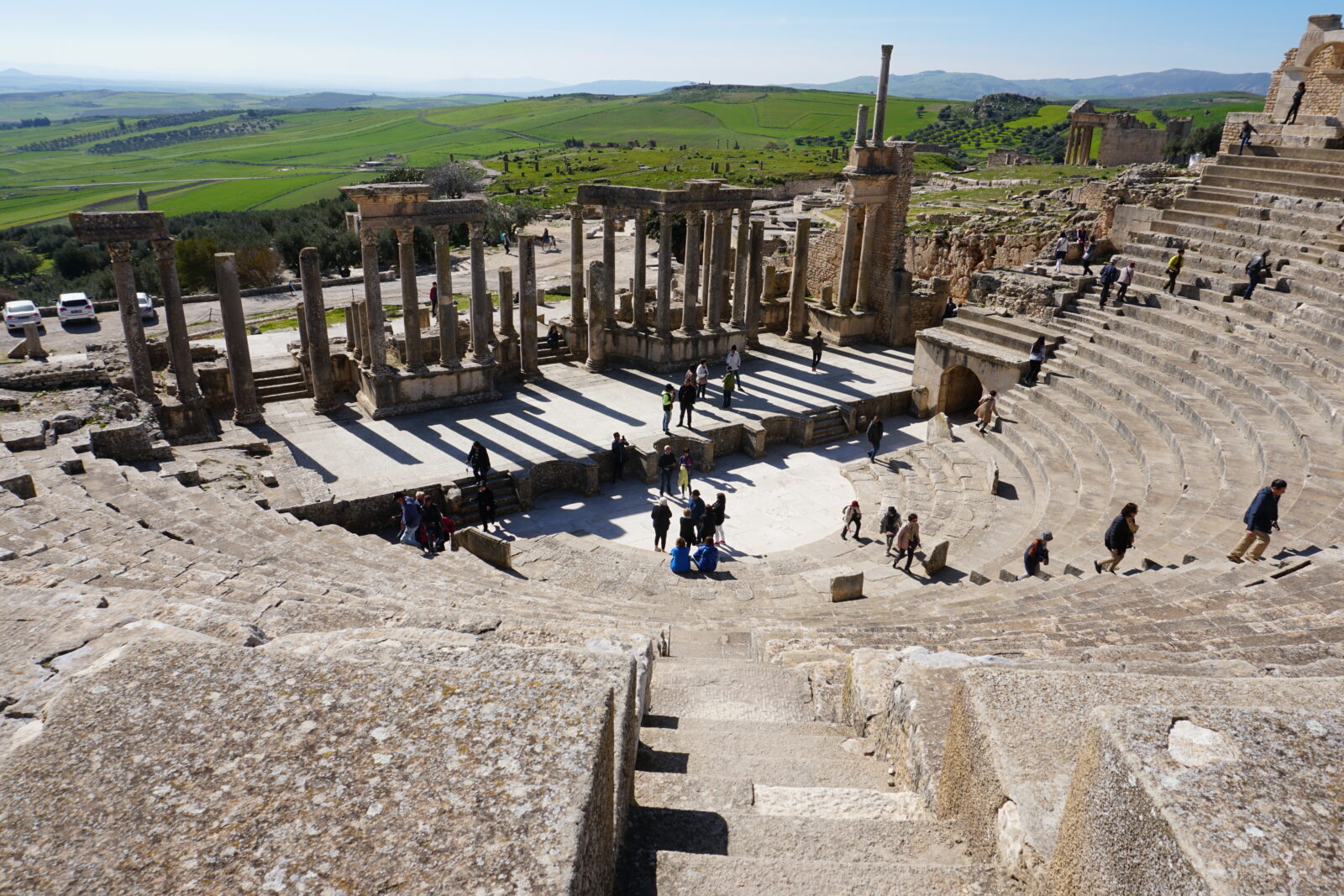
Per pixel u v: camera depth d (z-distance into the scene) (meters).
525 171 159.12
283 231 71.12
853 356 39.91
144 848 2.72
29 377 25.39
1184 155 91.38
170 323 26.86
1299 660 8.20
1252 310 26.78
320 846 2.73
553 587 16.17
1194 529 16.53
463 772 3.03
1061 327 31.77
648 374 36.28
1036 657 8.24
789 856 4.74
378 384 29.97
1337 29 36.47
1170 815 2.72
